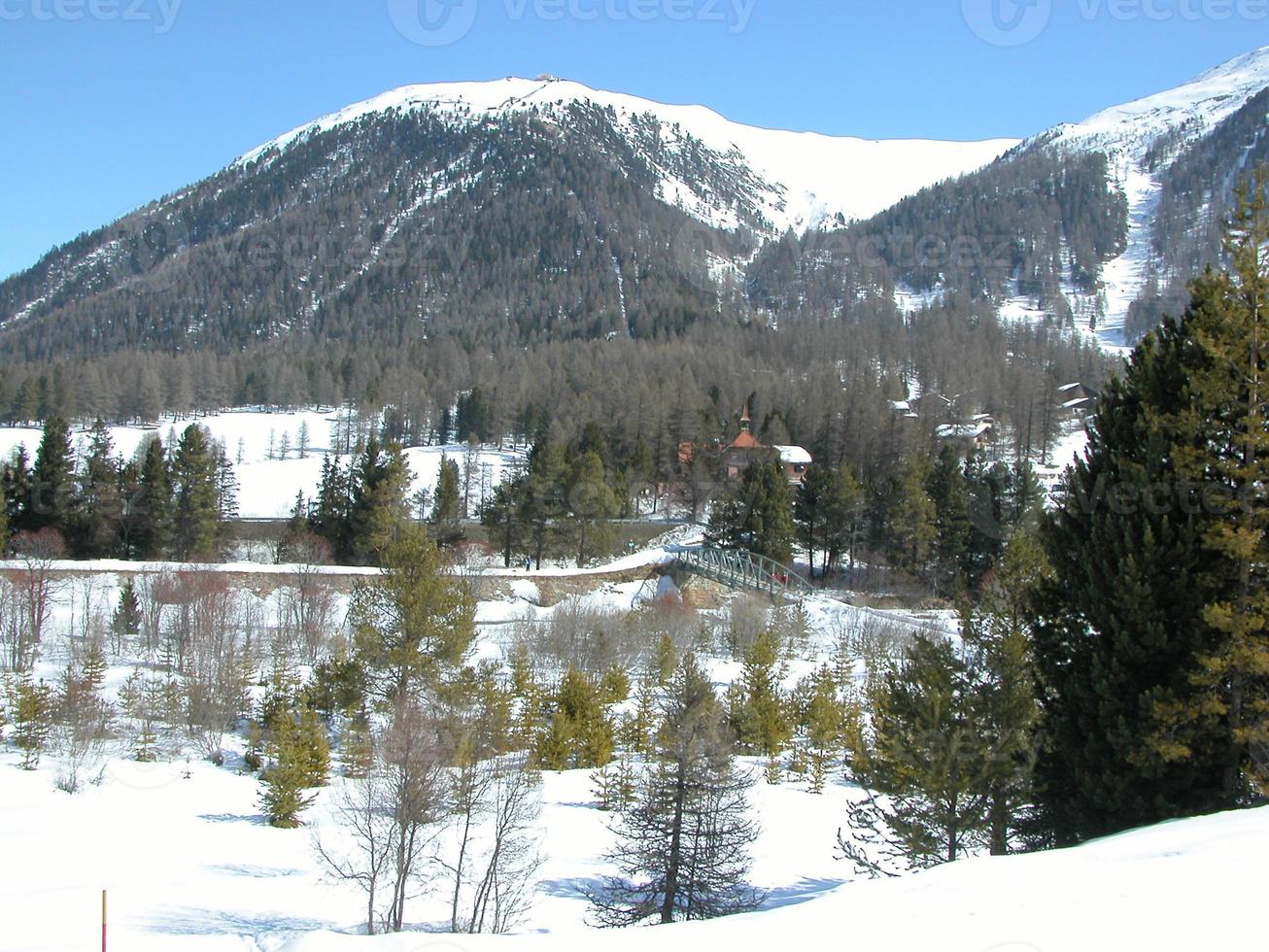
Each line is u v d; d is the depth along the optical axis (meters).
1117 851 12.42
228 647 43.75
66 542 66.00
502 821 23.78
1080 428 123.19
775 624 55.31
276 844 27.33
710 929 10.09
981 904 10.30
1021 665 22.03
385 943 10.08
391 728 28.31
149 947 18.42
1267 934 9.26
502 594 60.28
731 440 104.31
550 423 101.62
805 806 33.16
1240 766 19.62
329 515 70.69
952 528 66.69
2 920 19.53
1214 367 20.52
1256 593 19.80
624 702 44.97
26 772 31.67
